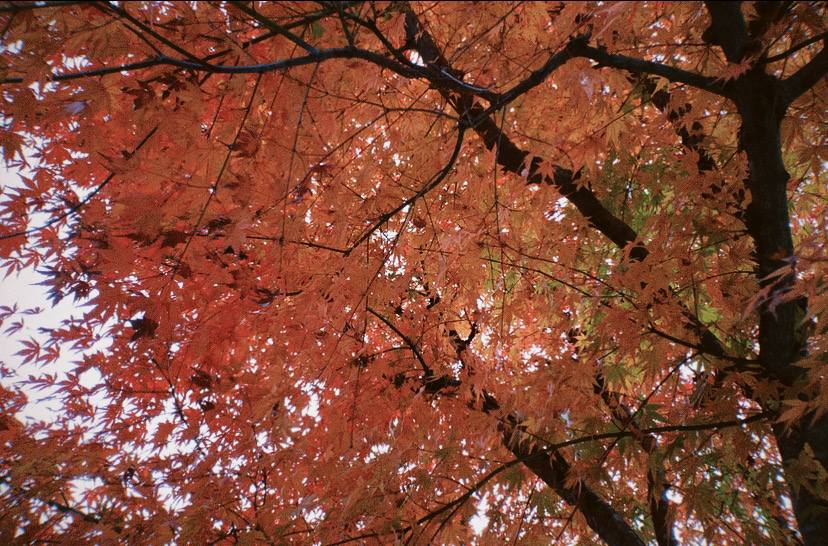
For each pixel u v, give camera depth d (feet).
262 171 8.46
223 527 10.59
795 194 12.84
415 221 12.47
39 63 6.57
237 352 12.05
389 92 10.19
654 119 11.66
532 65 9.17
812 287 6.81
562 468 12.46
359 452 12.52
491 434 10.37
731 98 7.88
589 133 11.41
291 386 10.38
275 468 11.32
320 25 7.96
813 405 7.26
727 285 9.69
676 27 9.49
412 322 14.16
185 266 8.57
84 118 7.48
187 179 7.45
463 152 11.94
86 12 6.70
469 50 9.71
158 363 11.10
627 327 9.37
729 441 9.78
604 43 8.74
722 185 10.03
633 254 11.21
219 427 11.21
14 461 12.25
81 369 10.77
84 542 10.63
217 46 7.14
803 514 9.09
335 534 10.41
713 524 10.68
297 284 10.85
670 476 11.43
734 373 9.39
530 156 9.11
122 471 11.60
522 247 11.97
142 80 7.68
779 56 7.14
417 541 10.09
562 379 10.43
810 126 10.47
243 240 7.46
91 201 8.66
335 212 10.56
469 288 13.09
